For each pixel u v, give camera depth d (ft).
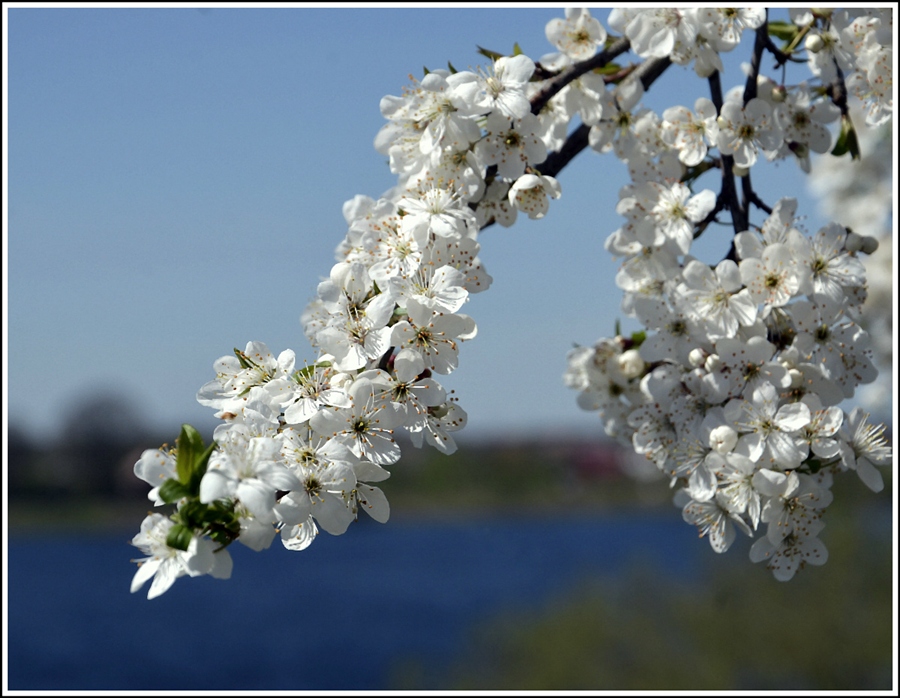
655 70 3.32
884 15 3.30
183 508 2.88
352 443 2.97
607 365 3.40
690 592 9.39
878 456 3.14
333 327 3.00
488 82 3.17
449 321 3.01
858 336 3.15
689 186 3.31
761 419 3.11
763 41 3.27
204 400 3.00
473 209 3.23
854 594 8.66
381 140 3.20
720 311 3.16
